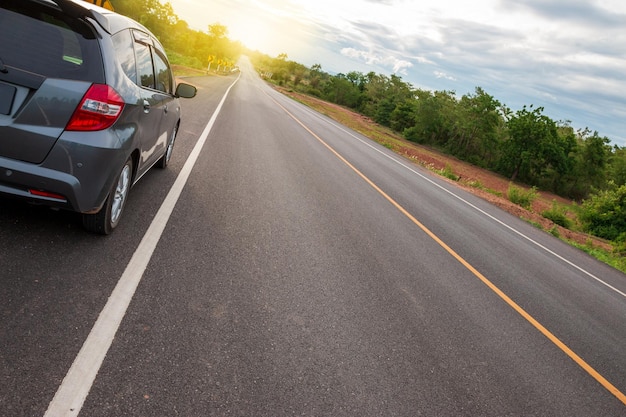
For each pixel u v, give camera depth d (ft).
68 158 10.02
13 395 6.48
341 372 9.78
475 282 18.84
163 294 10.72
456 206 38.52
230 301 11.39
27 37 9.76
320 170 35.12
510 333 14.66
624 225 84.48
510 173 237.86
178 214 16.48
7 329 7.81
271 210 20.59
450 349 12.37
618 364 14.75
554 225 52.85
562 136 232.73
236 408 7.71
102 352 8.05
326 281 14.52
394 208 29.07
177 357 8.58
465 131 256.32
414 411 9.18
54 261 10.48
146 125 13.80
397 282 16.25
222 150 31.35
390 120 327.88
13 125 9.59
